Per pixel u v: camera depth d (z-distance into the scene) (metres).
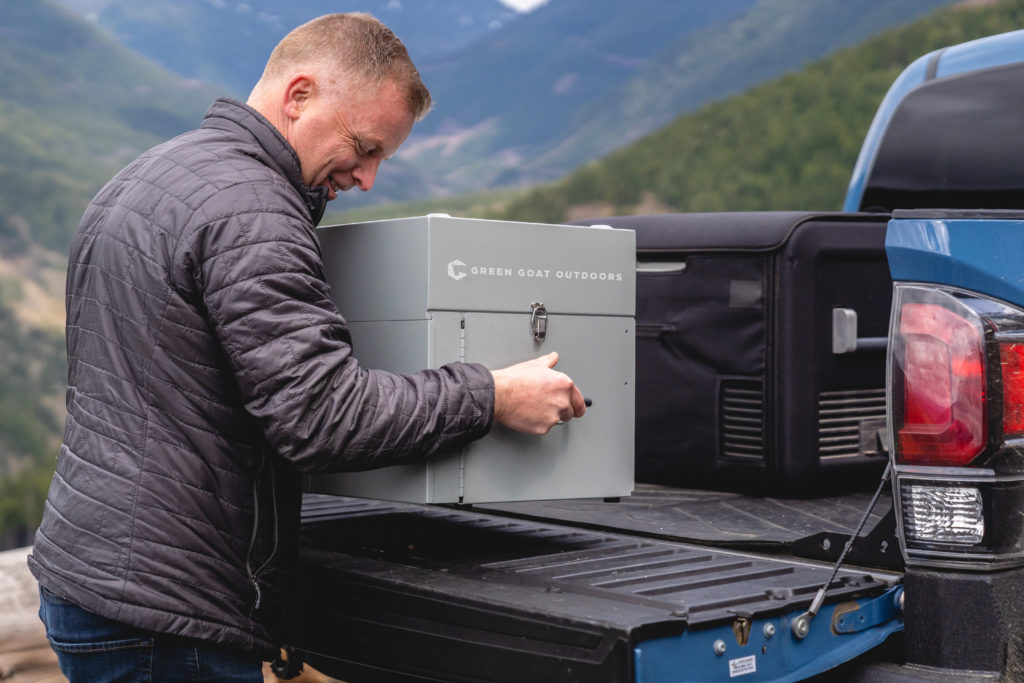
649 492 2.66
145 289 1.71
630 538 2.17
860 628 1.78
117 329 1.74
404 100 1.93
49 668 3.11
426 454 1.77
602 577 1.81
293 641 1.97
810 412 2.49
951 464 1.70
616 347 2.07
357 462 1.71
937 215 1.72
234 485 1.75
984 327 1.68
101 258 1.77
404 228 1.91
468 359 1.91
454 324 1.89
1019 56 3.16
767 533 2.13
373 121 1.91
